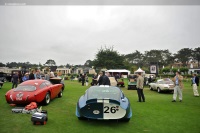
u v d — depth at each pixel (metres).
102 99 5.29
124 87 20.30
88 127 5.34
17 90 7.75
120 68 60.84
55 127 5.29
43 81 8.87
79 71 96.62
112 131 5.04
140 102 9.83
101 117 5.30
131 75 28.56
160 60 107.38
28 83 8.22
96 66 61.34
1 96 10.80
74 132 4.91
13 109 6.91
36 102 7.67
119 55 62.66
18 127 5.23
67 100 9.89
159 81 15.93
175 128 5.38
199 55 105.25
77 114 5.75
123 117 5.31
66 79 37.22
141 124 5.71
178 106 8.76
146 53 113.75
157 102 9.91
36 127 5.26
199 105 9.08
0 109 7.40
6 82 22.83
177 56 108.31
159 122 5.96
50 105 8.45
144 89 18.39
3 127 5.21
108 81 9.70
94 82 18.27
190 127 5.48
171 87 14.48
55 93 9.74
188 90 17.59
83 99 5.94
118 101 5.36
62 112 7.12
